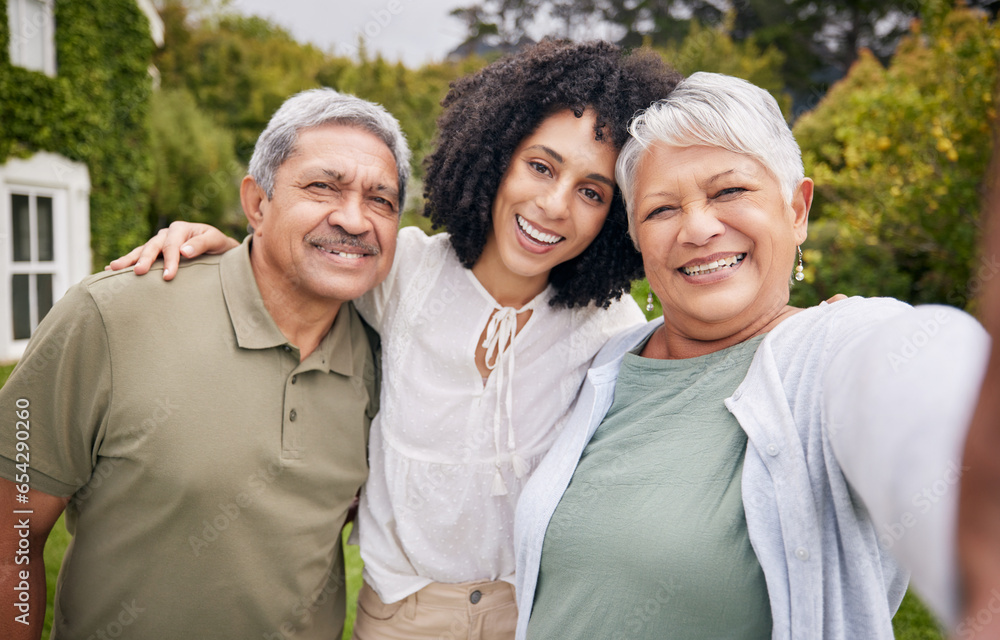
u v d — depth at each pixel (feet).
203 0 74.08
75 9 28.68
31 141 27.35
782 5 49.98
